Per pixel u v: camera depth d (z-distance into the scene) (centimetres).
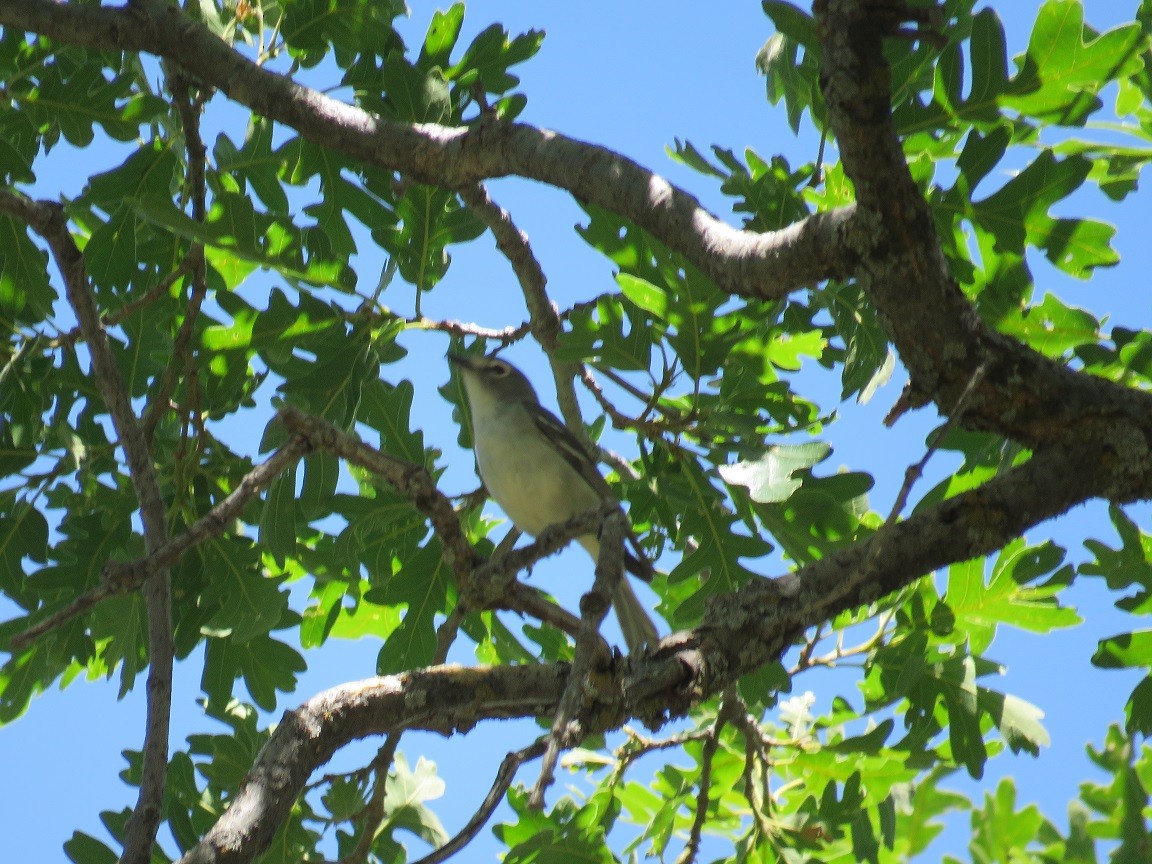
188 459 834
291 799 523
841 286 783
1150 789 977
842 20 509
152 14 788
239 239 740
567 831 886
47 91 842
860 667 870
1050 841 974
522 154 718
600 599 527
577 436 930
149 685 612
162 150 878
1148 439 602
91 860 773
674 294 686
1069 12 705
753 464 736
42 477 844
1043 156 725
